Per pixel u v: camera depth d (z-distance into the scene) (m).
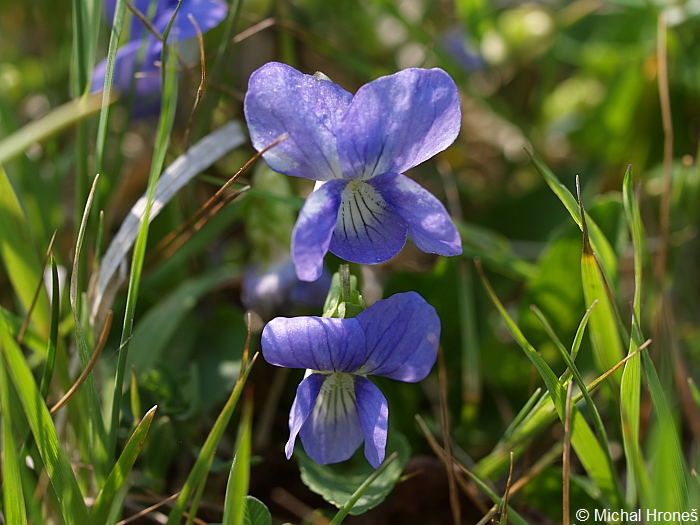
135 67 0.16
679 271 0.19
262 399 0.17
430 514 0.16
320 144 0.14
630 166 0.15
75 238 0.16
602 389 0.16
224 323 0.18
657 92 0.21
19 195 0.17
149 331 0.17
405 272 0.18
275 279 0.17
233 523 0.13
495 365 0.18
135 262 0.14
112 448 0.15
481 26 0.22
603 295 0.15
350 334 0.14
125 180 0.19
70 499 0.14
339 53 0.19
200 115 0.17
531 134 0.22
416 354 0.14
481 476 0.16
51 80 0.21
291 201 0.17
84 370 0.14
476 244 0.18
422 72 0.14
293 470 0.17
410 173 0.22
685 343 0.18
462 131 0.25
